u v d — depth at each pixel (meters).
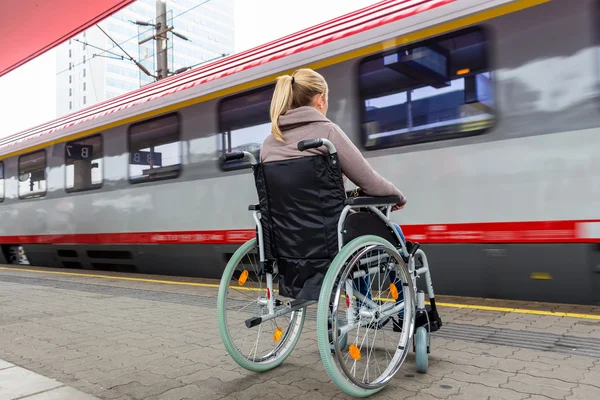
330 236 2.35
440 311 4.07
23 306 5.03
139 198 7.07
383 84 4.70
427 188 4.41
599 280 3.66
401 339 2.54
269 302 2.58
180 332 3.73
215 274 6.24
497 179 4.04
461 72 4.25
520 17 3.97
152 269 6.98
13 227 9.73
